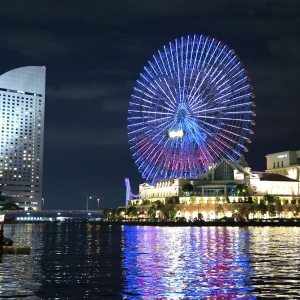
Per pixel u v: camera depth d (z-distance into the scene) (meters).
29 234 176.00
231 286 52.38
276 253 86.06
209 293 49.00
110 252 90.81
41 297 47.38
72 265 69.56
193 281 55.44
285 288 51.12
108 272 62.41
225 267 66.69
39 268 66.06
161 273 61.41
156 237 144.75
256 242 115.81
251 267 66.44
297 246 102.31
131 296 47.81
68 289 51.09
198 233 168.62
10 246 87.12
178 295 48.19
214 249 95.81
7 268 65.88
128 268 66.31
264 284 53.34
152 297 47.38
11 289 51.12
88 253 88.81
